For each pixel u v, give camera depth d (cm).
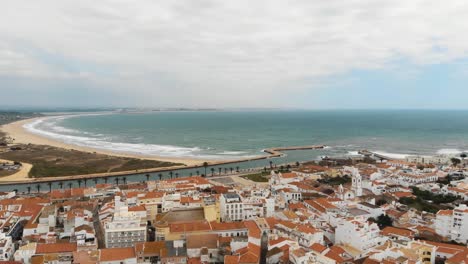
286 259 11969
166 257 12150
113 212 16562
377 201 19475
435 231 14950
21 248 12506
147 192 19688
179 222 14912
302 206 18188
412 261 11044
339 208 17150
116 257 12069
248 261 11362
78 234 14025
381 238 13450
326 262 11444
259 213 17012
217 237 13512
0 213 16900
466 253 11606
